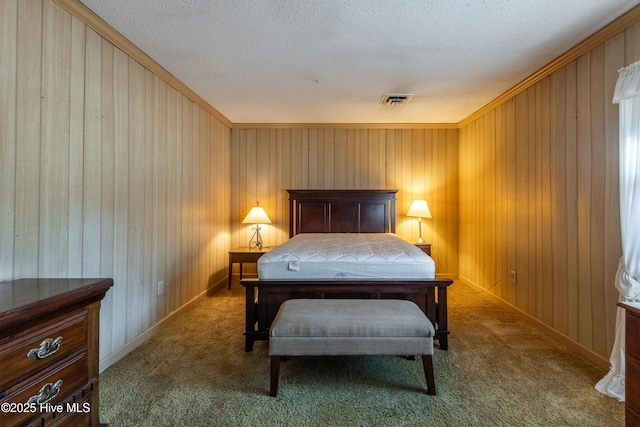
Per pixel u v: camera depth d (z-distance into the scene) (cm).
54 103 162
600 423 143
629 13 174
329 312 169
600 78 196
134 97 223
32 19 150
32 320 101
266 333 213
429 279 212
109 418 146
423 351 160
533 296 265
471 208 391
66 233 169
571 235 221
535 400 160
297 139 429
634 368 117
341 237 347
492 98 324
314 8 175
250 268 436
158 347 222
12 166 142
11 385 96
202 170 339
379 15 182
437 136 429
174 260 280
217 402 158
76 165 175
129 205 218
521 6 172
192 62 244
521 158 284
